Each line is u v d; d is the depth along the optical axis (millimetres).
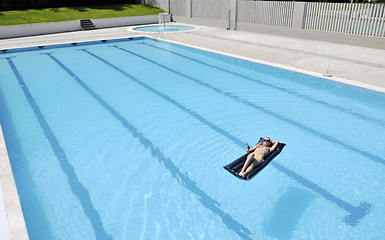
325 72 10023
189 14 24328
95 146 6586
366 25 14547
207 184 5336
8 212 4305
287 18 16688
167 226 4453
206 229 4383
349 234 4207
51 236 4312
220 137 6836
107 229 4418
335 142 6496
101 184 5371
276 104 8422
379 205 4727
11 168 5547
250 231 4328
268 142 4973
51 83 10594
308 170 5637
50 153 6344
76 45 16984
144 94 9422
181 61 13055
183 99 8961
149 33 19703
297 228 4348
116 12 26234
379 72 9875
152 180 5461
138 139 6848
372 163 5762
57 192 5176
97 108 8484
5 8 24328
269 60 11758
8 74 11688
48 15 23484
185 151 6344
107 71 11891
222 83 10188
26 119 7887
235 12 19672
